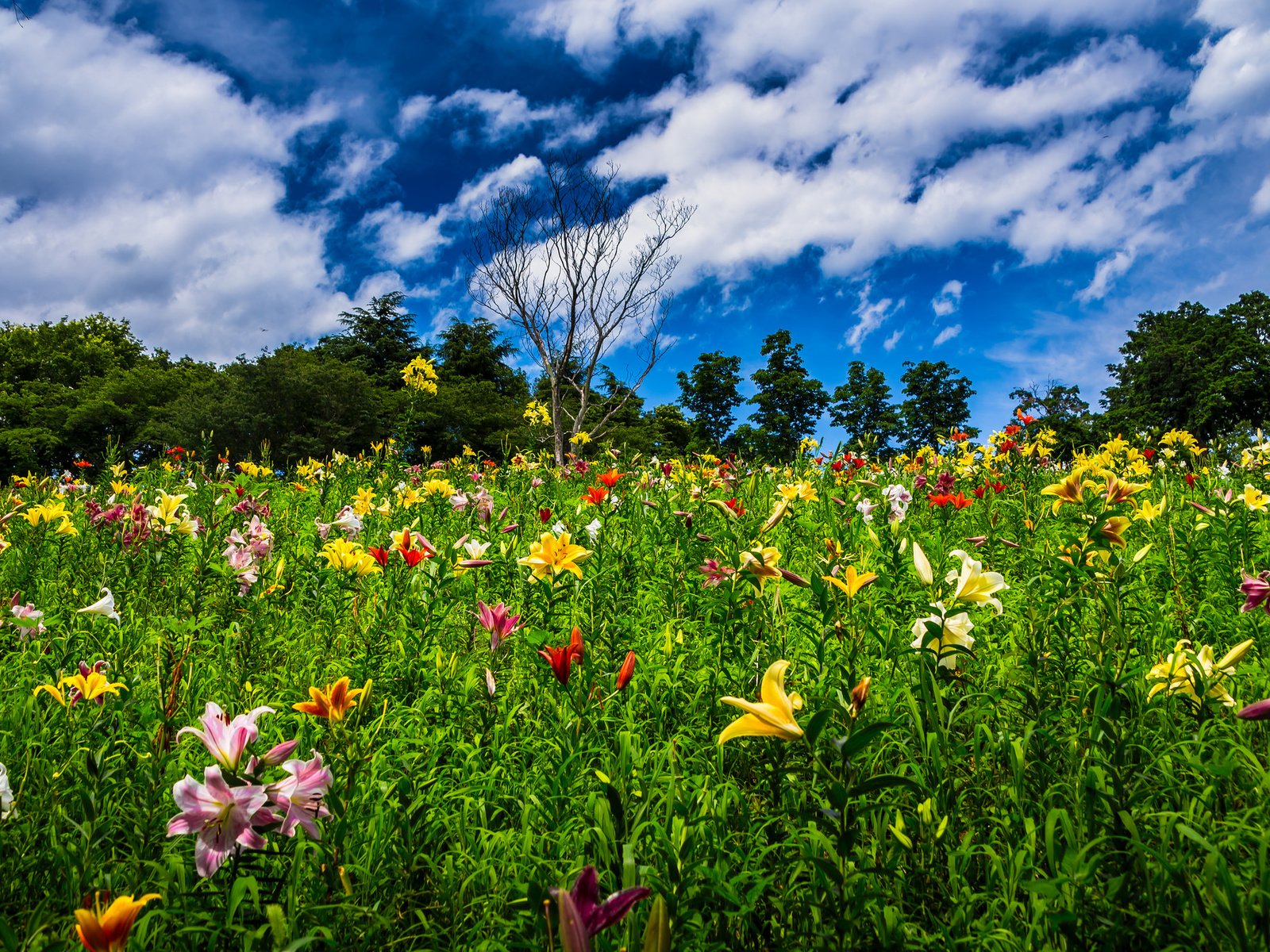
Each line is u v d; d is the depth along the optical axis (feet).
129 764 7.13
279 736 8.09
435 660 10.15
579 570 9.80
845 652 8.75
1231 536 12.88
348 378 105.50
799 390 161.89
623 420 154.10
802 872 5.76
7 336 152.56
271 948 4.68
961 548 16.03
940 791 6.23
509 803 7.16
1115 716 6.81
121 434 112.68
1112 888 4.94
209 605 13.51
